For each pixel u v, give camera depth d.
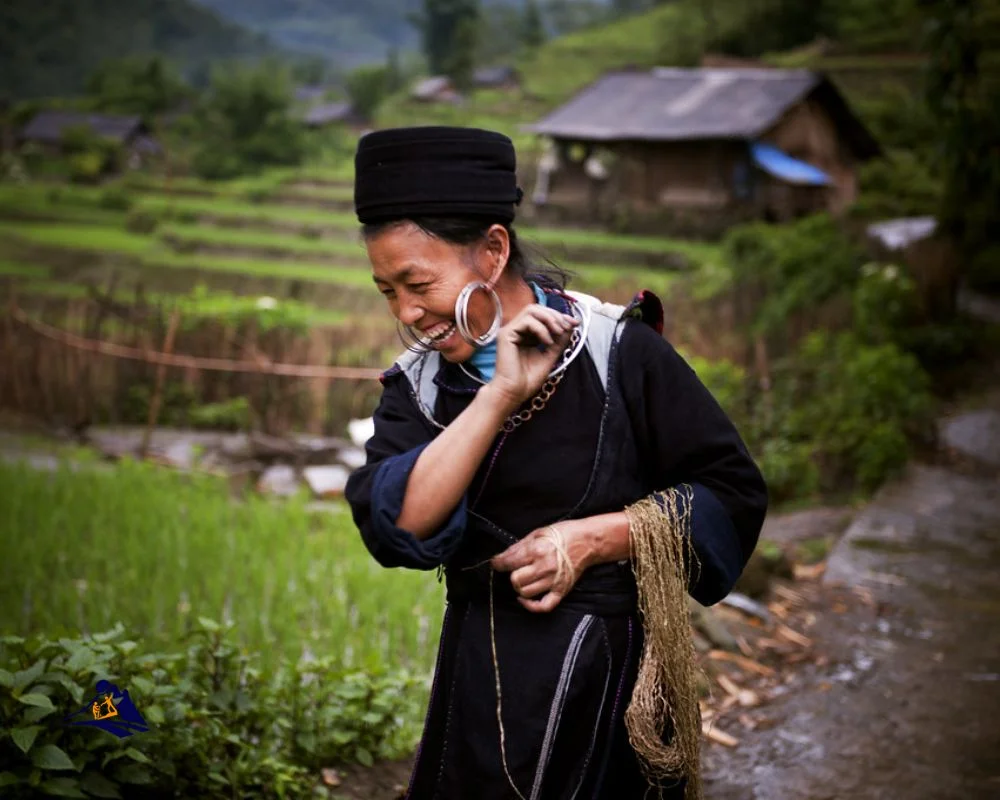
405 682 3.90
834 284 14.01
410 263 1.97
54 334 11.95
